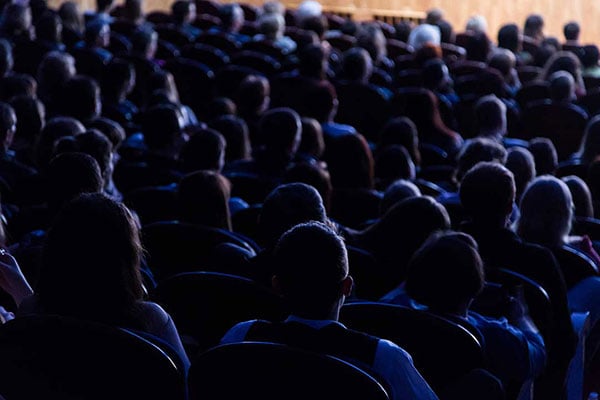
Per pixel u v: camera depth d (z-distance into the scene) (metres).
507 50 17.42
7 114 7.77
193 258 5.63
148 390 3.66
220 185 5.85
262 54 15.80
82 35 15.91
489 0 25.98
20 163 7.72
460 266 4.36
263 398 3.55
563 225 5.80
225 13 17.58
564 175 9.87
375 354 3.63
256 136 11.30
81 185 5.33
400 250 5.38
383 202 6.75
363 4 24.69
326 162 8.88
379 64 16.22
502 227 5.40
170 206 6.84
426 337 4.20
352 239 5.58
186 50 14.93
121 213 3.83
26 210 6.11
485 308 4.87
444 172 9.85
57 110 9.71
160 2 23.12
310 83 13.48
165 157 8.13
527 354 4.57
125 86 11.23
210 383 3.61
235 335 3.80
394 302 4.70
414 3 25.28
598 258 6.26
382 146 10.14
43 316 3.61
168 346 3.71
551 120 13.31
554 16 26.42
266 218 5.07
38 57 14.23
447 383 4.22
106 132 8.42
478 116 11.04
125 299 3.79
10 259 4.41
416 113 11.80
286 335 3.67
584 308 5.73
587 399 5.95
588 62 18.05
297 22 19.95
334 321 3.71
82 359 3.63
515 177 7.93
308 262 3.63
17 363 3.68
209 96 14.02
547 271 5.29
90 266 3.76
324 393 3.47
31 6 17.52
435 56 15.68
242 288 4.73
